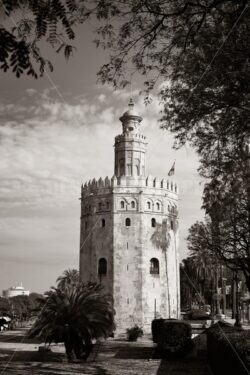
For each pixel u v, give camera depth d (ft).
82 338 100.17
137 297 266.36
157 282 273.54
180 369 92.32
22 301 439.63
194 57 65.72
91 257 281.13
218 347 75.15
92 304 102.06
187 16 55.83
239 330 91.91
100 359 111.75
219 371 74.69
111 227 278.26
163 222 285.02
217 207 112.98
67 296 101.19
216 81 68.33
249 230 127.65
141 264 270.67
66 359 108.68
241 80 66.03
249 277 139.95
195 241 151.12
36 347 158.10
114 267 271.08
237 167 83.87
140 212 278.46
